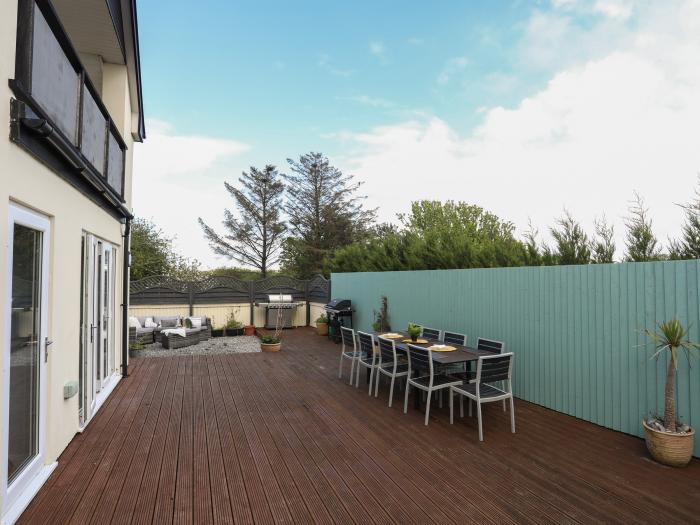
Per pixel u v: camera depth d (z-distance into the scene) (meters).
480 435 3.85
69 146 3.05
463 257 7.51
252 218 25.72
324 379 6.31
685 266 3.57
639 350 3.92
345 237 25.56
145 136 8.15
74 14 5.27
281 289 13.16
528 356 5.20
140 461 3.35
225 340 10.53
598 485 2.98
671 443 3.26
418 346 4.66
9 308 2.41
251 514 2.59
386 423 4.32
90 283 4.20
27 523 2.45
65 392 3.47
